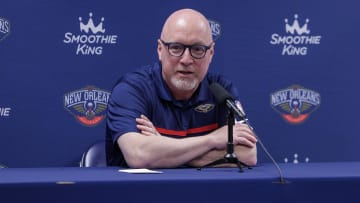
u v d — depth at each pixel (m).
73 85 5.30
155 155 3.65
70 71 5.29
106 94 5.34
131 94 4.16
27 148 5.26
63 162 5.31
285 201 2.81
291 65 5.49
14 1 5.21
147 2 5.35
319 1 5.50
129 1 5.34
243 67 5.44
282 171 3.19
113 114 4.09
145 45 5.36
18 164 5.26
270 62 5.46
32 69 5.25
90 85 5.32
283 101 5.51
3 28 5.20
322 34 5.51
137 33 5.35
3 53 5.21
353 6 5.52
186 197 2.76
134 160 3.68
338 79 5.53
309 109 5.52
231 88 4.39
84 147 5.33
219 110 4.32
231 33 5.42
